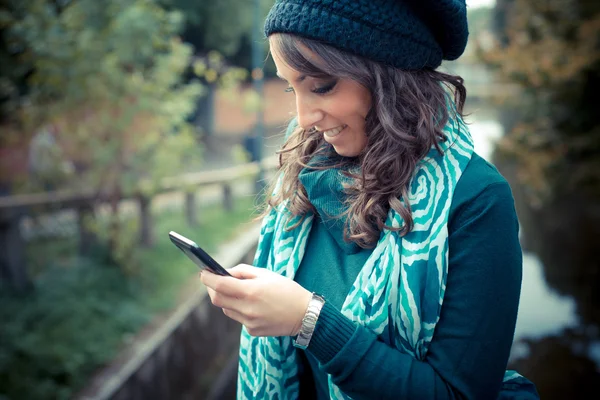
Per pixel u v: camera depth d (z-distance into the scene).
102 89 4.68
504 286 0.87
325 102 0.93
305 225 1.13
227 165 14.13
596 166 5.77
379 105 0.89
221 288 0.92
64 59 4.60
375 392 0.89
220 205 8.66
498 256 0.87
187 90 5.47
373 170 0.93
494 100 6.83
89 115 4.83
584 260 5.64
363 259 1.02
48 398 3.27
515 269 0.88
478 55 6.23
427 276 0.90
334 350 0.90
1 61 5.30
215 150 16.73
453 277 0.89
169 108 5.10
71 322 4.06
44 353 3.61
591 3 5.91
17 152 5.21
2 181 5.25
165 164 5.19
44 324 4.02
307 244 1.14
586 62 5.52
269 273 0.95
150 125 5.06
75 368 3.53
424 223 0.91
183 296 5.12
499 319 0.87
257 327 0.92
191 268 5.79
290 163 1.14
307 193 1.09
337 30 0.85
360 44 0.86
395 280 0.93
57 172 4.95
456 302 0.88
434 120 0.93
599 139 5.78
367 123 0.95
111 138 4.93
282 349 1.15
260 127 8.52
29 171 5.14
